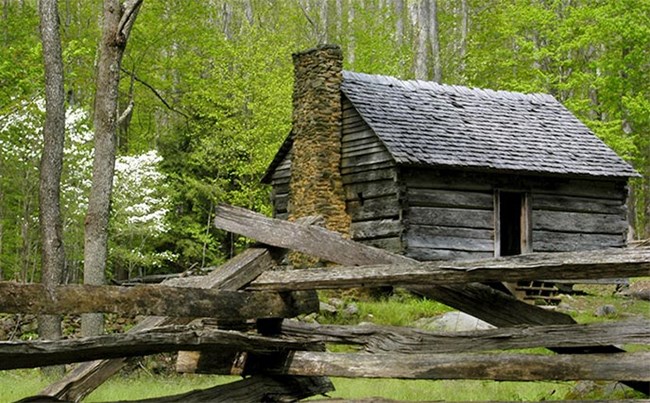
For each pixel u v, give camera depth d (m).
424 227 18.56
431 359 5.52
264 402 6.02
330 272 5.73
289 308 6.06
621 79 27.80
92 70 31.05
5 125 21.98
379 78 20.81
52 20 12.66
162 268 29.06
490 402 5.80
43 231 12.60
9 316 14.39
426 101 20.56
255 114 29.73
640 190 39.00
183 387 10.16
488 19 38.44
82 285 4.81
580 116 31.91
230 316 5.68
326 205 19.58
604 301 18.84
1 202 25.58
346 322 15.84
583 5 29.12
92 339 4.68
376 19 47.81
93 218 12.63
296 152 20.33
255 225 6.11
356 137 19.62
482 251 18.98
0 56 19.25
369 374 5.70
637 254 4.56
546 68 32.47
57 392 5.14
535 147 20.02
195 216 29.12
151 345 4.97
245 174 30.20
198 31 31.88
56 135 12.67
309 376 6.29
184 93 32.59
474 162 18.56
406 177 18.50
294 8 43.69
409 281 5.38
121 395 9.20
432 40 41.22
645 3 26.53
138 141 34.56
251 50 31.17
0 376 11.55
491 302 5.83
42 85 20.56
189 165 29.44
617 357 5.00
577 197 20.11
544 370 5.16
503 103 21.62
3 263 27.14
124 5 12.66
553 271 4.82
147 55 32.88
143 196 25.59
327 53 19.91
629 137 28.61
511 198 22.86
